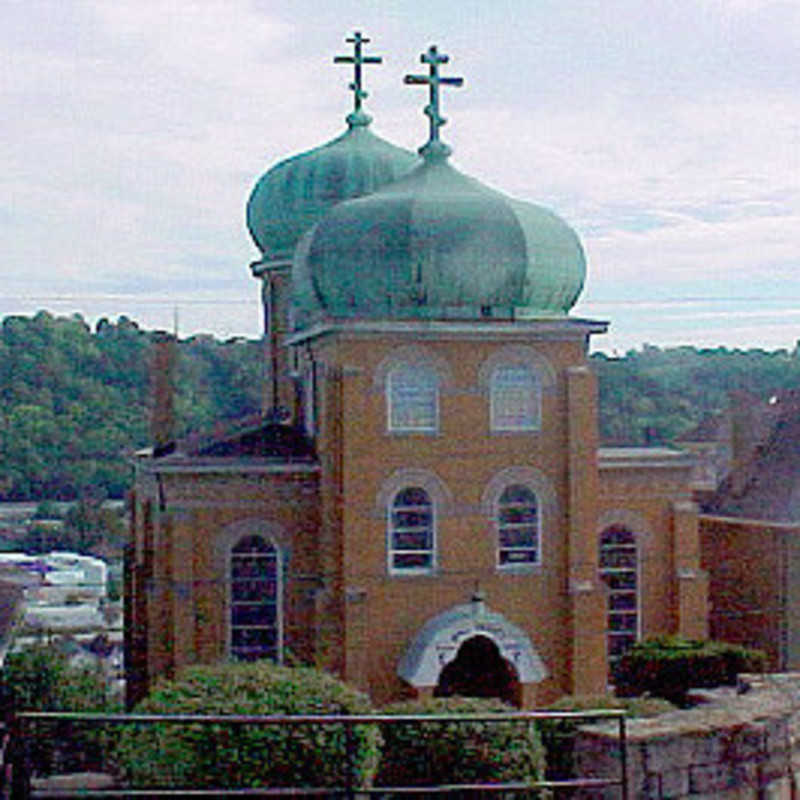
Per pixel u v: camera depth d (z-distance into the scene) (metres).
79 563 93.69
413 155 55.03
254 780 18.05
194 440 48.31
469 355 42.66
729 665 38.50
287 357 55.53
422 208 42.97
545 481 43.22
